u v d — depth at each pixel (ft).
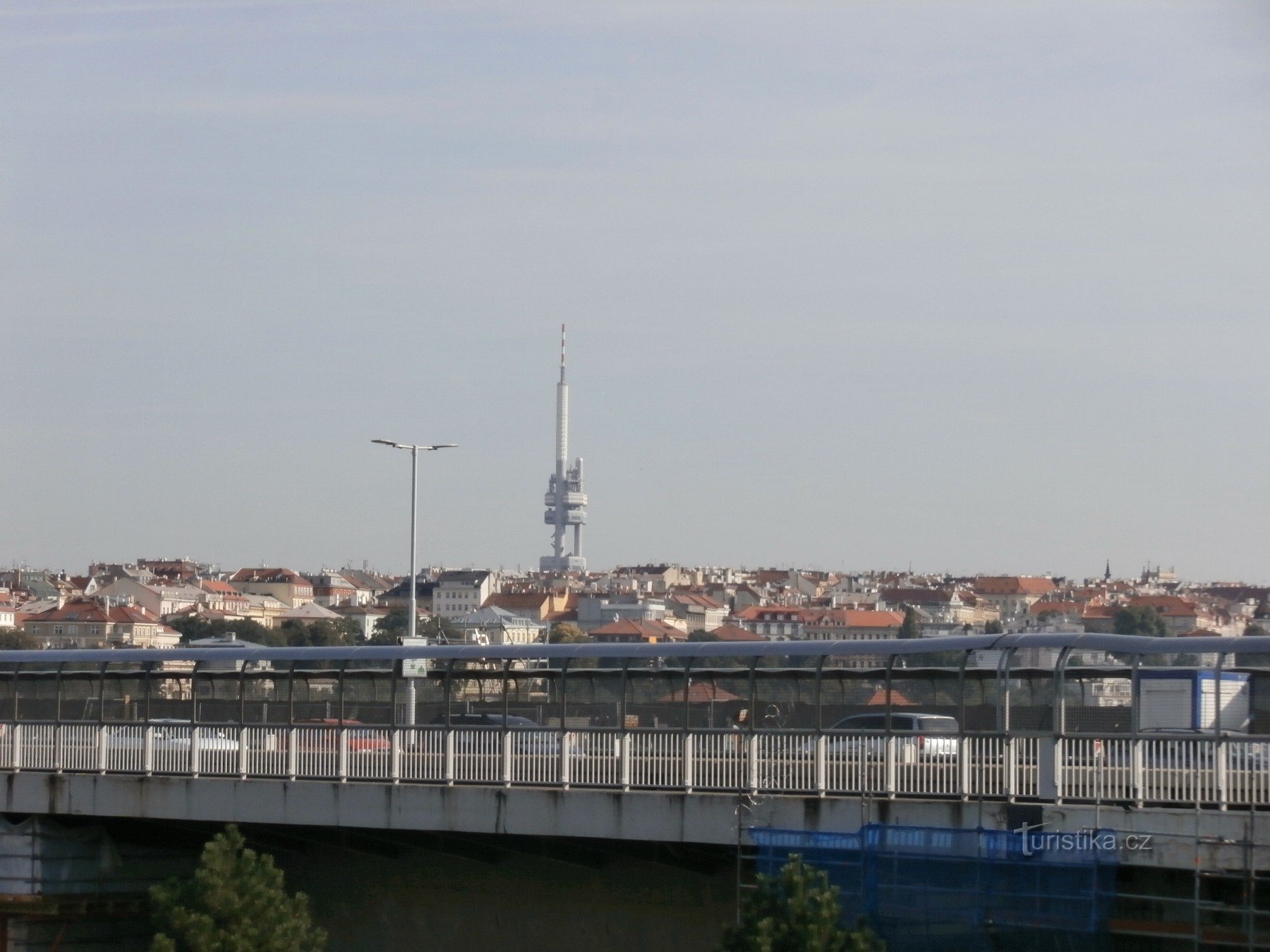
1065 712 238.07
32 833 284.00
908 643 231.09
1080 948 204.44
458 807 249.34
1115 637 218.18
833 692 256.93
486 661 262.26
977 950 210.18
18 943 278.26
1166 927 202.80
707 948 248.52
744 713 263.29
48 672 301.43
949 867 213.66
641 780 238.07
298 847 284.61
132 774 275.39
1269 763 202.49
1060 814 211.00
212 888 251.19
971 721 245.86
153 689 304.09
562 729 243.81
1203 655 229.04
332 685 295.48
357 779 256.93
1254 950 195.31
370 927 279.28
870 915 216.95
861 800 222.69
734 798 229.86
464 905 271.49
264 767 265.34
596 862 257.55
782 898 209.77
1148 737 207.92
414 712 285.23
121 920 287.69
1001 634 228.84
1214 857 198.29
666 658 246.06
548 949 263.08
